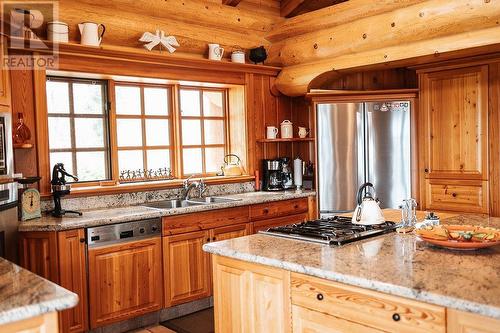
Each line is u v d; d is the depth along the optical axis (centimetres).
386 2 414
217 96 515
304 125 555
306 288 204
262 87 522
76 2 390
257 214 448
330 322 195
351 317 188
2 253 292
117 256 350
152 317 379
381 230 261
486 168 441
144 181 450
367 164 493
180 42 457
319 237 244
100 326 343
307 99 539
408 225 274
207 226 405
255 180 518
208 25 482
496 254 208
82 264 332
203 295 404
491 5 354
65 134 401
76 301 165
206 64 462
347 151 496
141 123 452
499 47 382
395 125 489
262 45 527
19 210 339
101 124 423
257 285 225
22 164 359
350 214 329
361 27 436
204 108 503
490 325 150
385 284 170
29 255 322
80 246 331
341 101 498
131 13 424
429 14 387
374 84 536
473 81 446
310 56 485
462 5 368
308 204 502
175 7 451
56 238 321
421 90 482
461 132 457
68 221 331
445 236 220
